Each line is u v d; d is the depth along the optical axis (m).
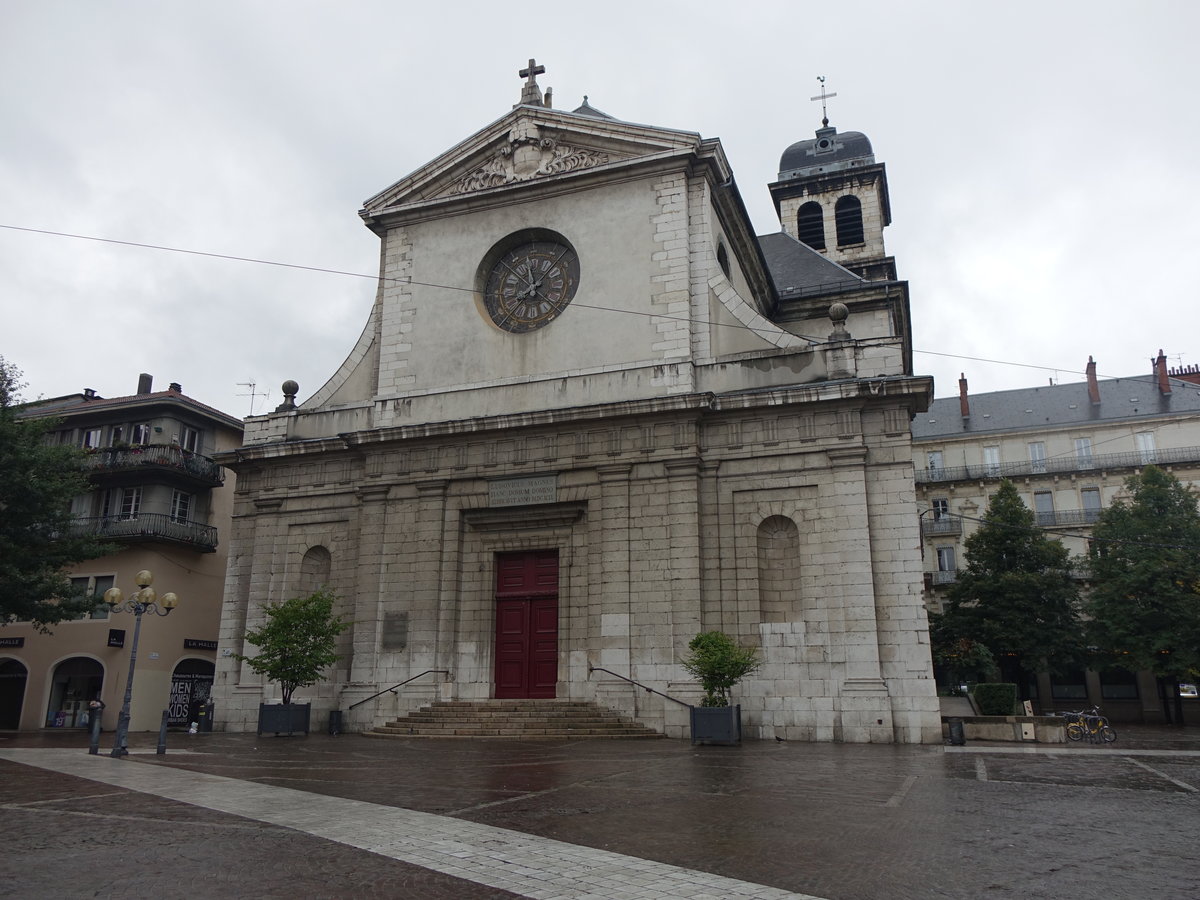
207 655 34.25
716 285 24.78
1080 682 46.56
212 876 6.97
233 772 14.07
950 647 42.06
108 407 35.09
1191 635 38.16
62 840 8.36
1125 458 50.72
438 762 15.55
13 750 18.69
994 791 11.78
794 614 22.09
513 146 27.17
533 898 6.38
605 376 24.52
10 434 26.80
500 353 25.92
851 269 47.00
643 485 23.23
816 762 15.61
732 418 23.30
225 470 36.72
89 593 32.75
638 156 25.70
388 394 26.81
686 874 7.06
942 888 6.64
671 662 21.83
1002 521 42.75
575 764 15.20
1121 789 11.98
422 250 27.73
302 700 25.20
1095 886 6.70
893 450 22.12
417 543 24.92
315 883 6.77
